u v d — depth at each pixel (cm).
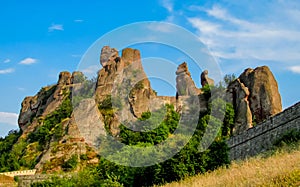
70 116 10569
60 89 13312
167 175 3002
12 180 6284
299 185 1980
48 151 8775
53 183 3362
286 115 3406
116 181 3012
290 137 3253
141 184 3039
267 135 3581
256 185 2112
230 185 2284
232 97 6750
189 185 2639
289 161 2356
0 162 9762
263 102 6656
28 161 9688
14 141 12750
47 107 12975
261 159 2842
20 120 14262
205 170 3023
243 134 3900
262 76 6925
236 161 3381
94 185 3033
